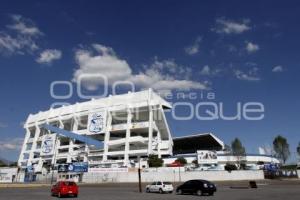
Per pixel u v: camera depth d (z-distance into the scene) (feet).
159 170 240.53
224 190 137.80
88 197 103.04
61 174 266.98
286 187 155.33
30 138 432.66
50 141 371.76
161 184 128.77
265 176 245.04
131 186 194.49
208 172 232.53
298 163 313.53
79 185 214.07
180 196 104.83
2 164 418.31
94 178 247.70
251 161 302.45
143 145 333.21
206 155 265.95
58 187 107.34
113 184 214.07
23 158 421.18
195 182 112.47
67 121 397.19
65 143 396.37
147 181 233.55
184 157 304.09
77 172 257.96
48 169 322.34
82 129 386.73
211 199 89.04
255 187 153.28
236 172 237.04
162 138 350.02
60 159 361.71
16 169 300.61
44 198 100.07
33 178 294.05
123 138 332.39
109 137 344.49
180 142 374.84
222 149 349.41
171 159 302.25
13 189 171.63
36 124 422.41
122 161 304.50
